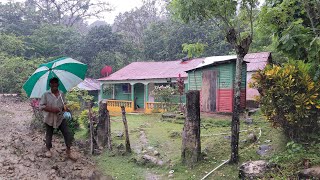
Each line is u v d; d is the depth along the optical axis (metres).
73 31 44.09
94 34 38.88
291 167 5.31
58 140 9.56
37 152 7.75
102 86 23.47
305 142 6.25
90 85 27.86
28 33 45.44
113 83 22.59
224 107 14.20
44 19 52.50
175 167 7.10
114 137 10.45
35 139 9.43
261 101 6.72
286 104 6.17
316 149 5.81
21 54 35.66
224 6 6.72
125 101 20.98
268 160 6.03
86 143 9.39
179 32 36.19
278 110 6.37
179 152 8.38
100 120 9.34
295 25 6.29
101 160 8.08
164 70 21.19
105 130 9.28
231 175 6.14
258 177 5.39
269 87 6.43
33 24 46.94
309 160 5.31
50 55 40.25
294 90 6.14
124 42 40.06
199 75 15.24
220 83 14.41
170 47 36.78
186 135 7.23
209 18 7.18
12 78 27.00
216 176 6.25
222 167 6.62
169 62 23.33
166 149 8.89
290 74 6.17
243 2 6.75
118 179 6.66
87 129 10.59
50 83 6.88
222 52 32.38
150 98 21.08
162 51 37.25
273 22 7.02
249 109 13.62
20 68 27.88
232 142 6.72
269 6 7.43
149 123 13.73
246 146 7.71
